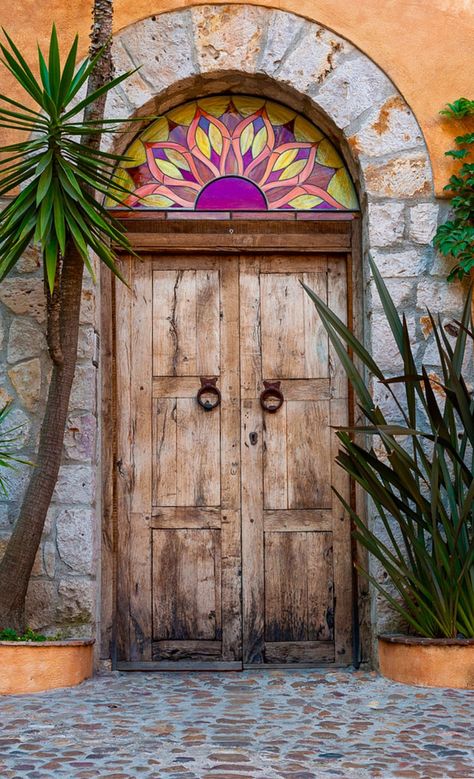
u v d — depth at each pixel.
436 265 4.17
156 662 4.14
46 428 3.71
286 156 4.43
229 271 4.36
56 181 3.60
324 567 4.23
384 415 4.09
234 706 3.35
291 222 4.34
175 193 4.38
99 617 4.09
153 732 2.93
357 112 4.24
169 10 4.27
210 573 4.21
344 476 4.27
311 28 4.28
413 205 4.20
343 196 4.40
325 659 4.17
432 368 4.13
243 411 4.29
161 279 4.36
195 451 4.27
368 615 4.14
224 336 4.33
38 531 3.67
